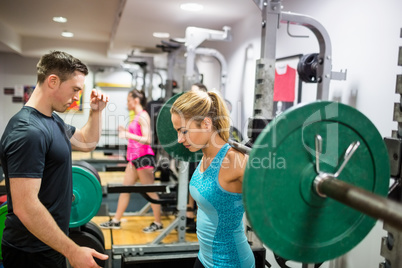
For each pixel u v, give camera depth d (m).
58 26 5.71
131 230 3.44
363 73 2.10
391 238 1.04
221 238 1.15
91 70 8.39
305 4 2.73
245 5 3.41
